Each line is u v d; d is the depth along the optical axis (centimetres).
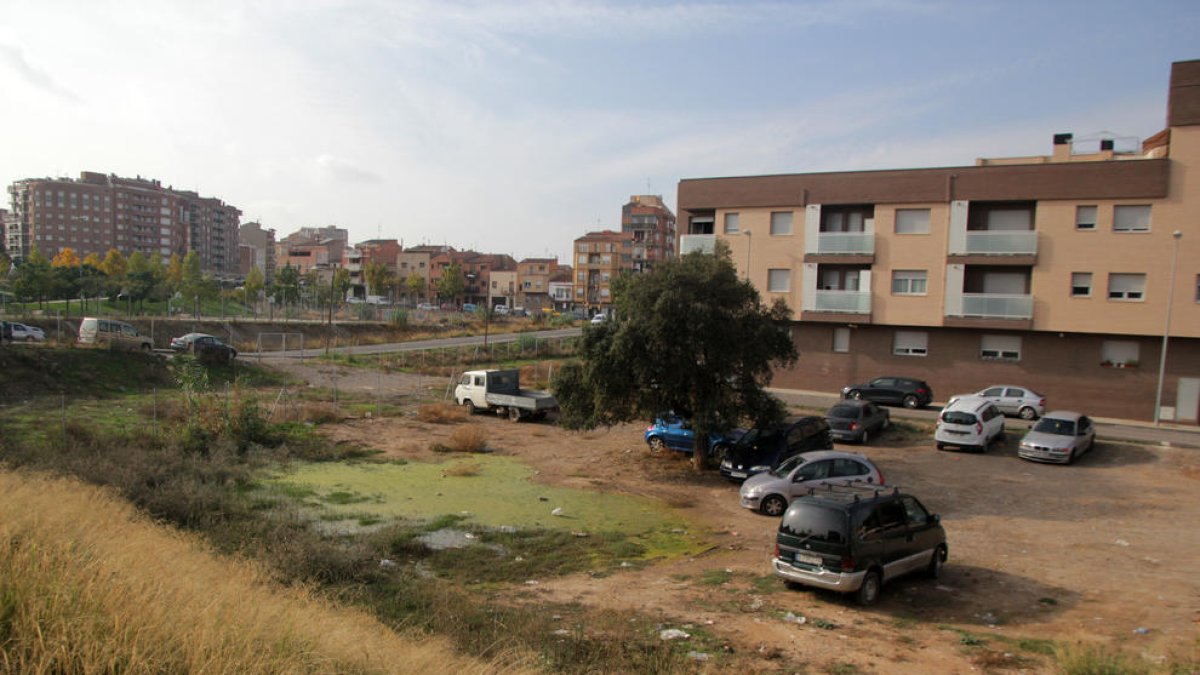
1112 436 2825
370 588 1126
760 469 2102
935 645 1013
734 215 4103
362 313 8719
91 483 1490
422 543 1488
